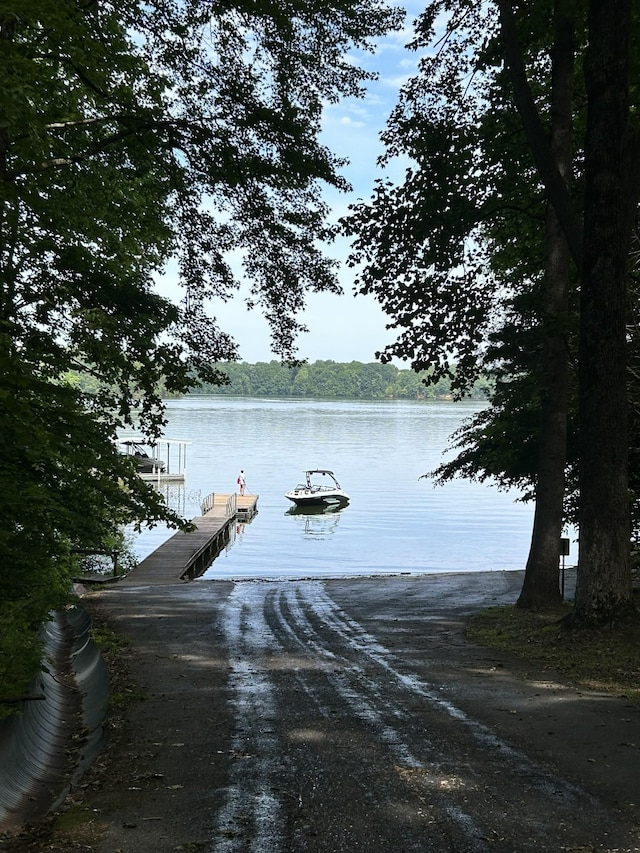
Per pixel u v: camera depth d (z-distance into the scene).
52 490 9.03
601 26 10.36
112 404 11.79
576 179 15.41
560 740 6.36
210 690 8.44
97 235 12.71
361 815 4.82
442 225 16.06
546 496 15.27
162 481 58.66
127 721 7.14
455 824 4.66
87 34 8.66
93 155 13.48
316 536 38.53
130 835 4.56
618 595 10.55
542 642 10.91
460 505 50.94
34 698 6.31
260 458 77.25
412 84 16.05
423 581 20.84
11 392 6.92
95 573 25.08
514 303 15.38
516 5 13.27
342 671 9.45
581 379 10.80
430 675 9.12
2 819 4.87
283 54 13.05
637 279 15.60
